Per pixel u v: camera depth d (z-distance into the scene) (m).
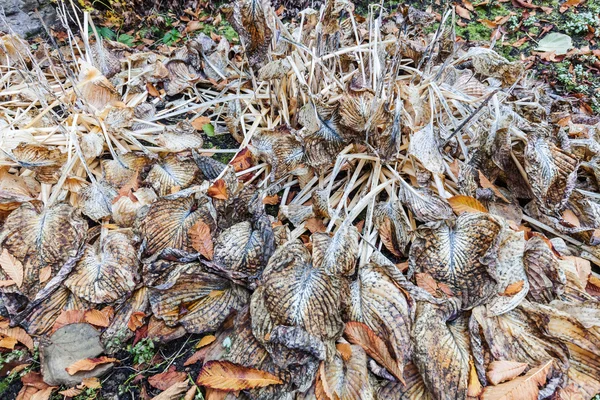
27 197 0.65
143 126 0.80
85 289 0.58
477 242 0.58
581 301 0.57
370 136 0.67
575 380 0.52
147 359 0.56
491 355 0.53
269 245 0.58
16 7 1.10
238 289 0.59
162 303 0.57
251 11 0.74
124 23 1.25
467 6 1.31
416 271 0.59
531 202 0.69
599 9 1.25
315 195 0.63
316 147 0.69
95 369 0.54
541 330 0.54
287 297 0.53
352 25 0.88
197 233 0.61
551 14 1.27
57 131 0.75
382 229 0.65
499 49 1.16
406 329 0.52
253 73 0.86
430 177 0.68
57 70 0.92
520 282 0.56
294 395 0.51
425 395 0.51
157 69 0.92
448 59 0.75
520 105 0.81
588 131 0.80
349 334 0.54
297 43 0.74
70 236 0.62
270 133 0.73
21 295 0.60
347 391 0.50
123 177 0.71
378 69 0.72
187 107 0.90
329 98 0.76
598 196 0.71
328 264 0.56
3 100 0.85
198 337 0.58
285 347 0.51
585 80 1.05
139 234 0.63
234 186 0.67
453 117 0.74
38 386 0.52
